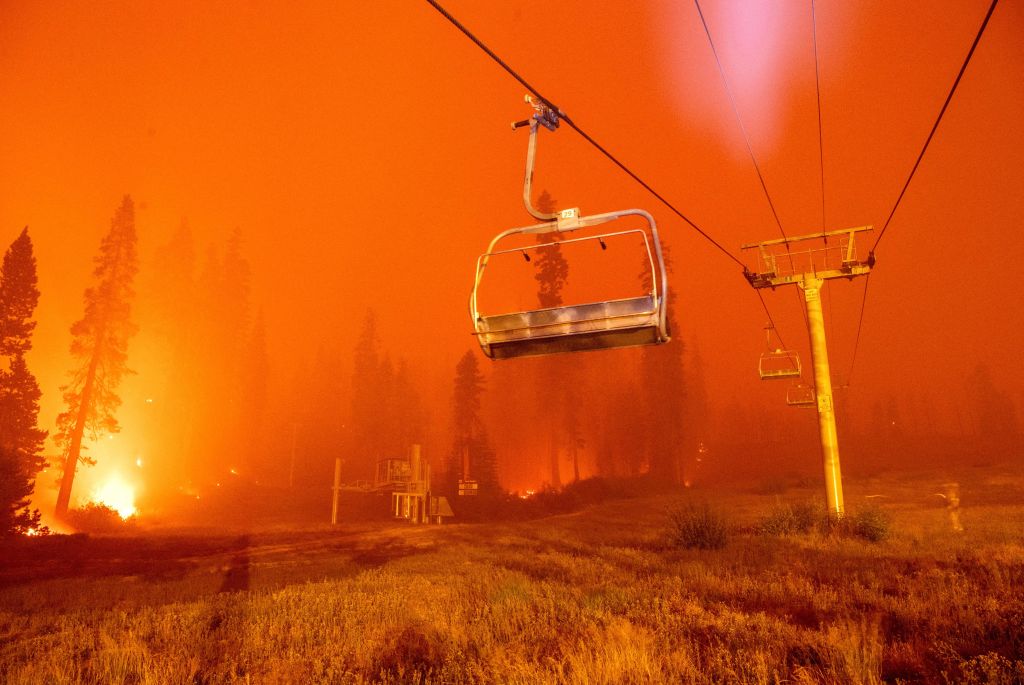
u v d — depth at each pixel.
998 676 5.80
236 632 9.39
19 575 18.75
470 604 10.92
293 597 12.06
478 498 56.16
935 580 10.66
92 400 41.75
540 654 7.77
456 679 7.01
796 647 7.41
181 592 14.45
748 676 6.41
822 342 23.19
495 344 5.00
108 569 20.03
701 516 19.02
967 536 16.75
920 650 7.13
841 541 17.69
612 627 8.15
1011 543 14.81
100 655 8.10
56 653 8.26
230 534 33.28
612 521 32.94
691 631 8.51
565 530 27.81
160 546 26.80
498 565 16.75
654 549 19.00
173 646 8.47
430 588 12.95
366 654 7.94
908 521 21.58
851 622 7.88
